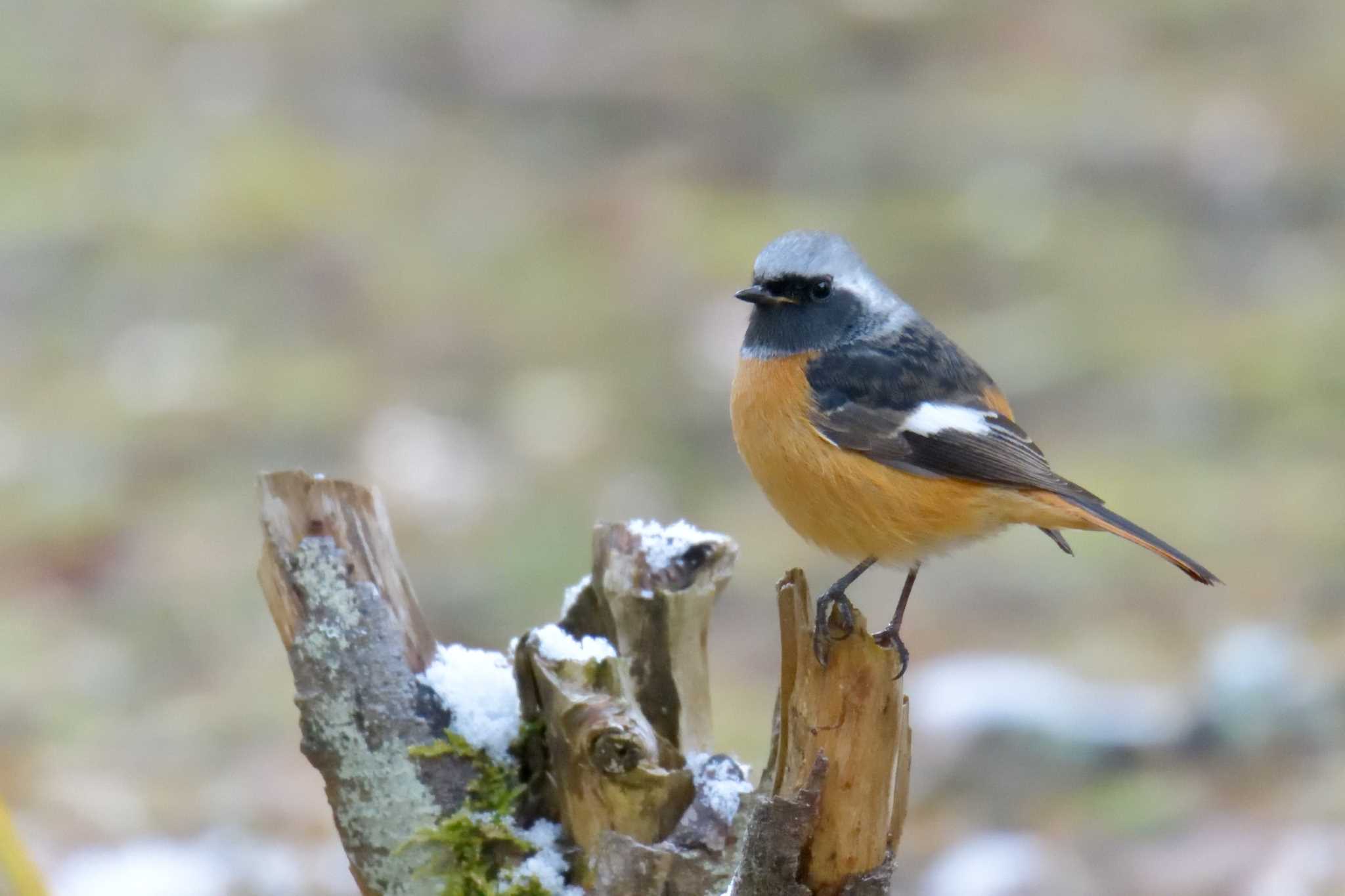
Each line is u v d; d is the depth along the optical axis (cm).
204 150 2212
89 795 1127
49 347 1812
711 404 1653
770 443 777
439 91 2369
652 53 2397
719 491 1539
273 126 2295
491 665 603
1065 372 1683
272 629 1378
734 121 2238
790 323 789
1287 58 2348
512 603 1362
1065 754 1163
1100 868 1038
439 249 1981
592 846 579
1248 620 1313
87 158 2205
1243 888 992
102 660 1328
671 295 1848
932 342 805
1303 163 2052
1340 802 1069
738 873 555
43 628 1373
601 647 587
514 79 2370
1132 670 1266
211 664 1330
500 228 2016
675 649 611
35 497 1559
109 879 996
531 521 1474
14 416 1670
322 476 590
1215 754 1161
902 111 2236
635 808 574
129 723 1245
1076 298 1820
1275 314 1775
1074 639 1320
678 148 2189
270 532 587
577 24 2484
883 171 2106
